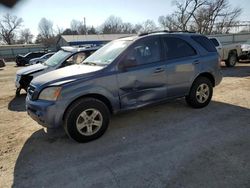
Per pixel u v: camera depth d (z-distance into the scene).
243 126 4.50
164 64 4.82
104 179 3.08
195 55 5.35
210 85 5.68
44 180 3.14
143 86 4.59
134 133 4.43
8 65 31.45
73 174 3.23
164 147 3.83
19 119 5.77
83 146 4.02
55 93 3.85
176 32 5.36
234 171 3.08
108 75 4.20
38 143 4.25
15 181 3.15
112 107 4.32
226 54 13.31
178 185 2.87
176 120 4.96
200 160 3.38
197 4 48.06
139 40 4.65
